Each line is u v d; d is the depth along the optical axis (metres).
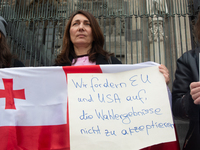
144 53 5.52
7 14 4.48
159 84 1.44
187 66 1.50
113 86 1.44
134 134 1.33
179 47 5.36
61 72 1.63
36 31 5.20
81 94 1.40
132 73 1.48
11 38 4.34
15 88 1.62
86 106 1.37
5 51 1.94
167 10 5.28
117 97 1.42
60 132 1.53
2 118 1.56
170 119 1.35
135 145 1.30
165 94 1.41
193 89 1.22
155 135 1.32
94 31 2.08
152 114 1.37
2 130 1.53
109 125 1.34
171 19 5.54
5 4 4.83
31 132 1.53
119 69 1.58
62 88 1.61
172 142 1.53
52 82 1.62
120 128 1.34
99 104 1.39
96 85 1.43
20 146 1.51
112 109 1.38
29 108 1.58
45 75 1.63
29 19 4.44
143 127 1.34
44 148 1.49
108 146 1.30
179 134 3.46
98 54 2.05
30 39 5.02
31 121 1.55
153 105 1.39
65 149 1.49
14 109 1.58
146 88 1.44
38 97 1.60
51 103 1.58
